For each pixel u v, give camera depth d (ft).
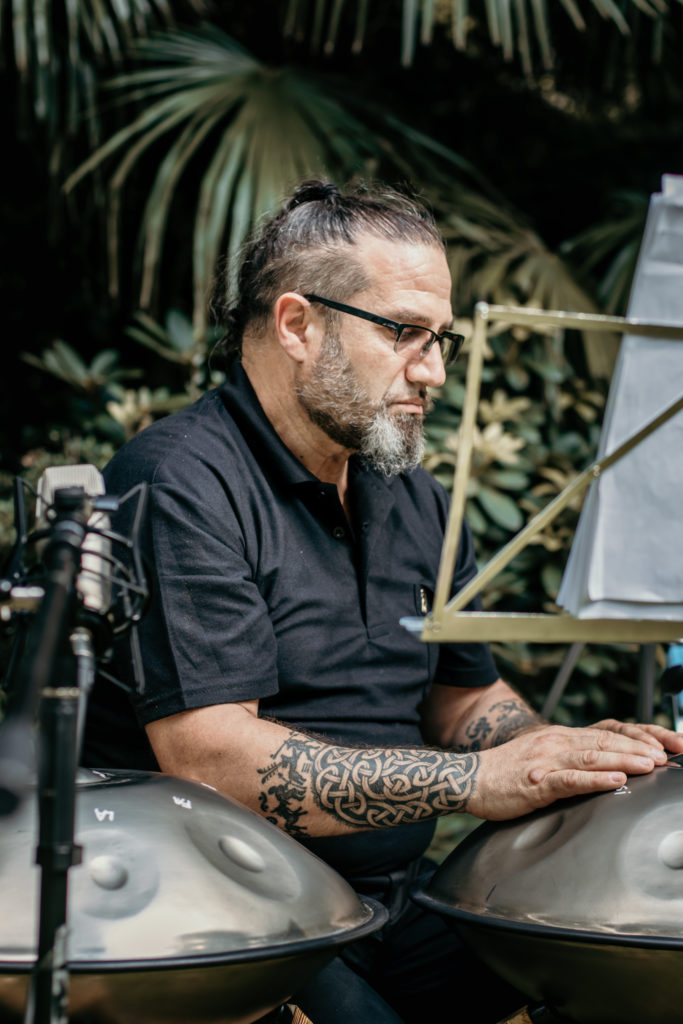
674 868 3.26
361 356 4.40
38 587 2.82
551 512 3.35
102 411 9.25
